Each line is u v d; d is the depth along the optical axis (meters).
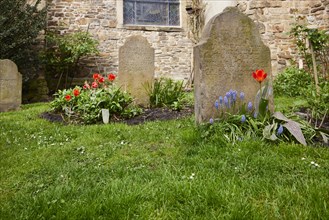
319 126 3.18
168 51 9.60
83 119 4.17
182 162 2.19
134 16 9.66
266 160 2.08
